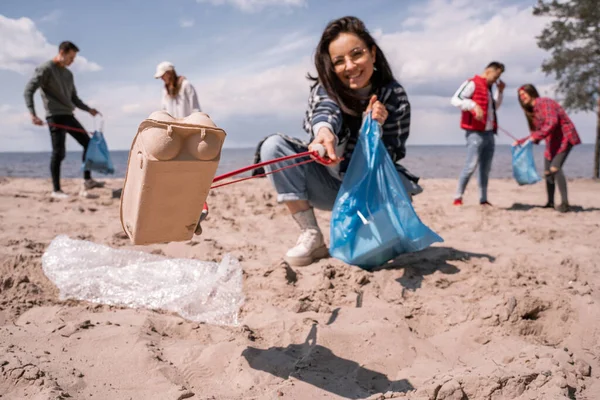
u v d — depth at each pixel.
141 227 1.56
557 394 1.70
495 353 2.29
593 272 3.42
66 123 6.80
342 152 3.45
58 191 6.85
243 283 2.99
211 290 2.76
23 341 2.14
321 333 2.35
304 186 3.52
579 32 12.70
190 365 2.05
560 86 13.46
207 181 1.52
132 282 2.84
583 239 4.54
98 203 6.37
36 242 3.73
